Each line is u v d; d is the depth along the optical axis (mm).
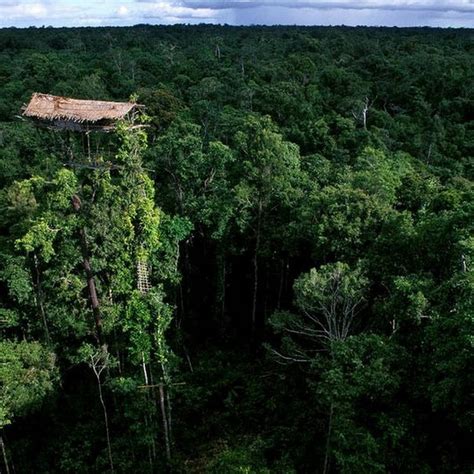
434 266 24219
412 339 21781
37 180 28875
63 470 29016
